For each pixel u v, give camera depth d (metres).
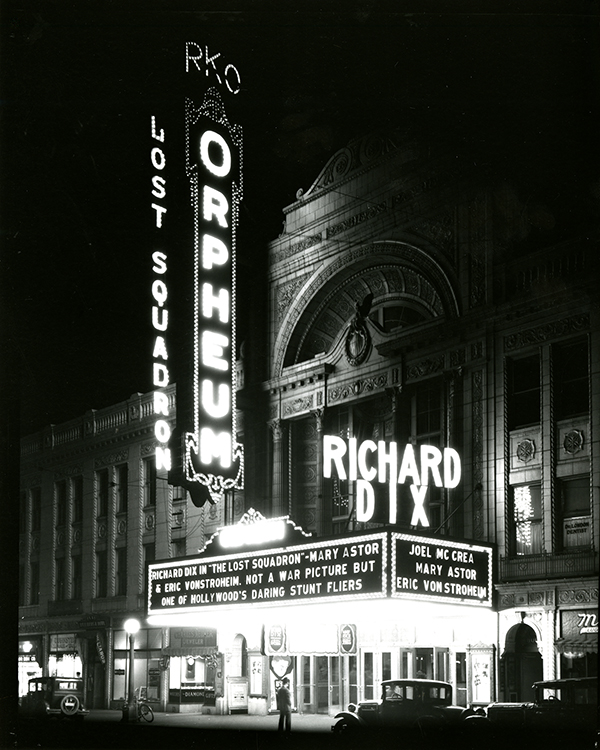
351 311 38.56
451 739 21.62
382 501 35.12
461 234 32.25
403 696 23.27
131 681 32.66
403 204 34.69
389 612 29.05
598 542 26.81
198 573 31.48
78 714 31.78
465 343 31.66
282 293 40.16
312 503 38.44
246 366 41.09
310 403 37.75
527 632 28.64
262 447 39.94
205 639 39.91
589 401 27.92
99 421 50.84
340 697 33.97
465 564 26.64
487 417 30.62
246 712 37.62
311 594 26.97
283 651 32.81
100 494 50.75
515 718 21.09
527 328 29.69
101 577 49.66
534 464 29.11
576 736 19.70
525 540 29.23
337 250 37.41
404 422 33.94
